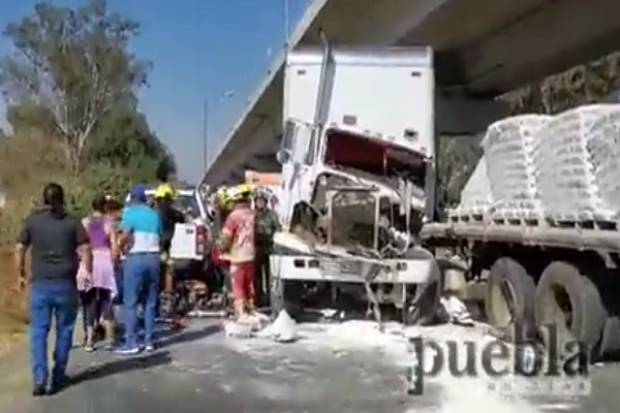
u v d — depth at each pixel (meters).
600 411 7.96
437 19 19.67
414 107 14.79
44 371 8.62
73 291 8.75
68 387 8.93
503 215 11.76
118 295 11.95
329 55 14.79
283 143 14.67
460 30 20.86
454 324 12.87
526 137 11.27
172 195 13.73
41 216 8.62
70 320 8.85
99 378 9.37
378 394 8.58
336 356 10.62
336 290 13.97
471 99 25.80
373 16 21.64
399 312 13.38
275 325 11.95
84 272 9.30
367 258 12.84
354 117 14.69
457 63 24.25
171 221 13.50
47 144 54.31
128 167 56.69
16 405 8.20
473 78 24.38
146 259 10.77
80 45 59.81
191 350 11.07
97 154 57.91
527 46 20.91
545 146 10.77
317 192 13.91
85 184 37.00
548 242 10.26
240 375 9.52
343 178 14.03
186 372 9.68
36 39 59.06
